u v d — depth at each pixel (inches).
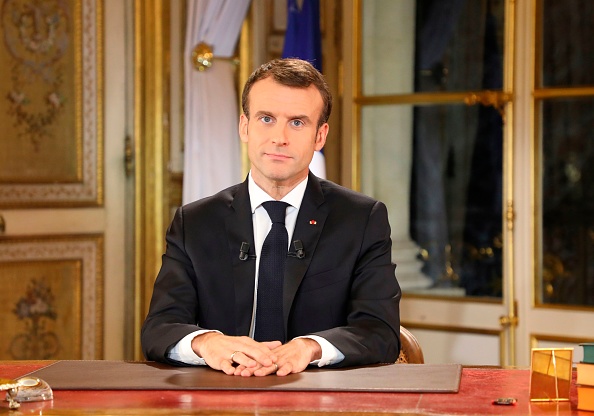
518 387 165.0
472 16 405.1
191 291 209.5
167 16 418.3
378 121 426.3
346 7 429.7
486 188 404.8
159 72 417.4
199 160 414.0
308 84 199.9
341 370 179.8
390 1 422.9
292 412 147.3
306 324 205.2
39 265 406.0
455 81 410.0
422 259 419.2
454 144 410.9
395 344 197.9
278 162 200.8
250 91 202.1
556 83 389.7
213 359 180.1
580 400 148.2
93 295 416.5
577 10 384.8
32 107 404.5
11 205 398.9
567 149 389.1
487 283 405.7
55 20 408.2
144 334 199.9
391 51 423.2
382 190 426.3
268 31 430.9
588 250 386.9
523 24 394.3
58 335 411.5
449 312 411.5
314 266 206.2
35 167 405.4
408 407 150.2
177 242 213.0
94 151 416.2
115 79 418.3
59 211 408.8
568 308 388.8
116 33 418.0
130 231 422.3
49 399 158.1
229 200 214.7
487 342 404.5
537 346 394.6
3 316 399.2
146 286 419.8
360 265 208.1
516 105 396.5
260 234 209.9
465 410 148.5
